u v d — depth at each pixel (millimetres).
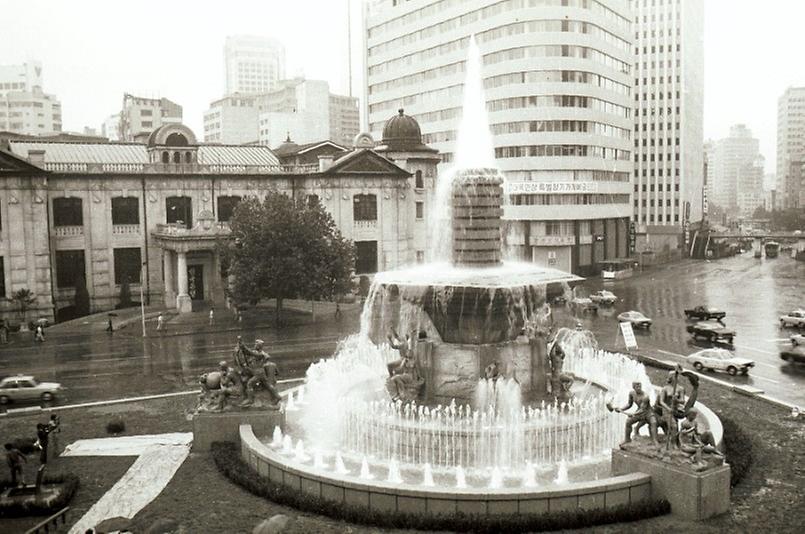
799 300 89188
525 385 32750
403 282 31578
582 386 36875
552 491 24375
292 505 26031
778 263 153000
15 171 72125
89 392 45188
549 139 112625
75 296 78125
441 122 126188
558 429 29188
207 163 89625
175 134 84438
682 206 184750
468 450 28516
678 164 184250
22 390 43000
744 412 38781
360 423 30938
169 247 76625
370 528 24172
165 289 79375
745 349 58531
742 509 25547
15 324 72250
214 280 80875
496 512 24281
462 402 31875
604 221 123750
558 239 114000
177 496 27422
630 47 132000
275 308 79625
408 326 34656
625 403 32781
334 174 89250
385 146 96625
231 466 29453
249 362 33562
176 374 50000
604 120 120562
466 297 31141
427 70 128625
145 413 39750
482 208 33250
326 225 73125
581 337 61062
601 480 25281
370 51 143500
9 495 27172
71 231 78625
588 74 114812
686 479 24734
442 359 32312
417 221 96938
